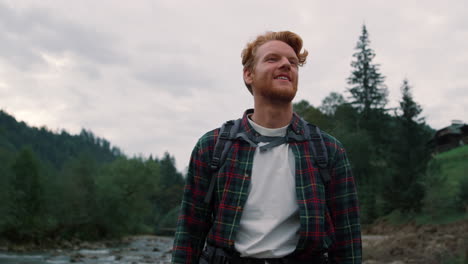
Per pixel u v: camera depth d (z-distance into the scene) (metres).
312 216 1.73
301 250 1.73
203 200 1.93
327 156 1.87
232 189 1.81
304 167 1.82
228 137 1.92
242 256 1.75
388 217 36.97
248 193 1.81
